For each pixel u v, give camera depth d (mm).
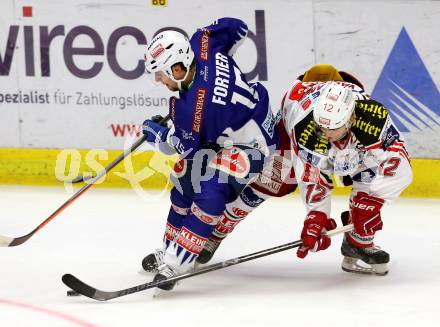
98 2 23594
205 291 15531
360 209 15328
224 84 14883
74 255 17781
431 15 23391
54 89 23812
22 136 23953
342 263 16719
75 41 23688
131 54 23703
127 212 21438
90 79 23766
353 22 23500
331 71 16562
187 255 14898
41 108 23875
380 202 15234
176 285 15938
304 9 23500
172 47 14500
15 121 23891
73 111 23859
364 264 17281
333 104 13961
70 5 23594
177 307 14477
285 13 23516
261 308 14406
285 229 20172
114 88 23781
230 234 19812
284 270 16984
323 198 15055
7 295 15164
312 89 15422
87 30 23672
